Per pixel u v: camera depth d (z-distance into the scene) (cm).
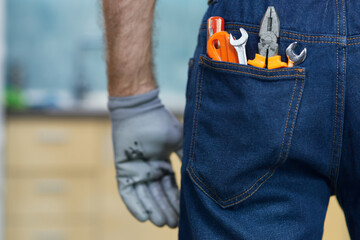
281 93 114
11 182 390
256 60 117
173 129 143
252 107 114
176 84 486
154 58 145
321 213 123
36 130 389
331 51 115
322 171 121
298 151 116
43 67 480
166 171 147
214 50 122
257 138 115
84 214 394
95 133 394
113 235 395
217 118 118
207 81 119
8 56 473
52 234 393
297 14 117
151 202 142
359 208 124
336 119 117
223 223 119
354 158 119
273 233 117
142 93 140
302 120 115
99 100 469
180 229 130
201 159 121
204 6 484
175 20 483
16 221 391
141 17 135
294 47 116
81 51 480
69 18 481
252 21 120
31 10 477
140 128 140
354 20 114
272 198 119
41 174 392
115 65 137
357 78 114
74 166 393
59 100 461
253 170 118
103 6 135
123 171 143
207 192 122
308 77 115
